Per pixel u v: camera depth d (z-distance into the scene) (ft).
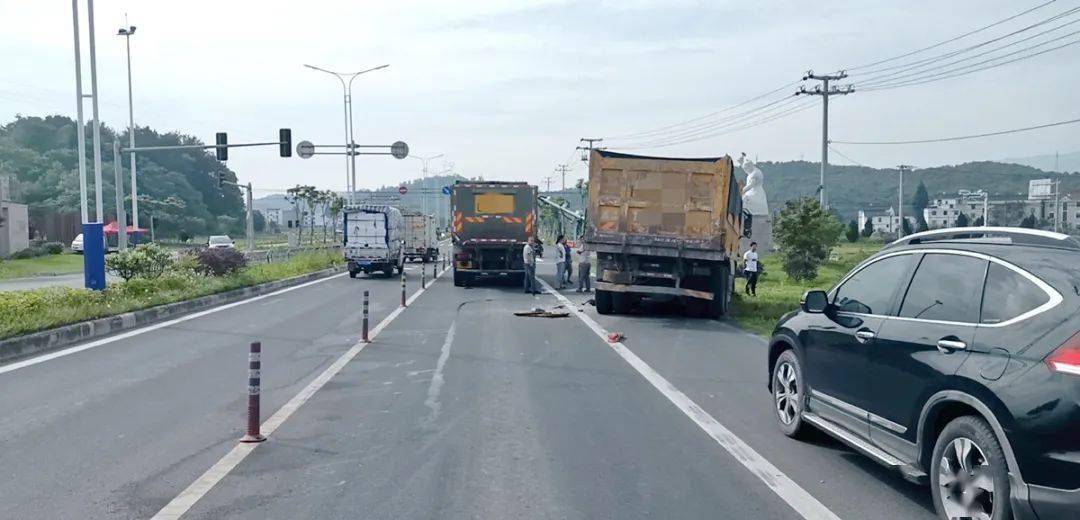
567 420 30.25
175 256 85.10
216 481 22.90
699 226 63.46
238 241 301.84
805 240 113.29
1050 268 17.56
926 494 21.89
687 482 22.93
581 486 22.56
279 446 26.55
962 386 17.85
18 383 37.22
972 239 20.53
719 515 20.29
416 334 54.95
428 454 25.70
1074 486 15.30
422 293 91.04
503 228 99.40
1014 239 19.49
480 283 107.34
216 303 77.56
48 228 226.17
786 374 27.86
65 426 29.17
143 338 52.80
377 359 44.34
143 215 264.93
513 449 26.27
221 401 33.47
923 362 19.42
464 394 34.94
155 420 30.12
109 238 204.64
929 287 20.75
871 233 237.45
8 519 19.89
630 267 65.16
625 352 47.29
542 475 23.54
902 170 203.41
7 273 130.31
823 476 23.47
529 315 66.44
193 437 27.71
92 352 46.68
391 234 119.44
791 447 26.50
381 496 21.66
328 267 135.03
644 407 32.53
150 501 21.22
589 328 58.85
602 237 63.98
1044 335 16.49
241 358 44.65
